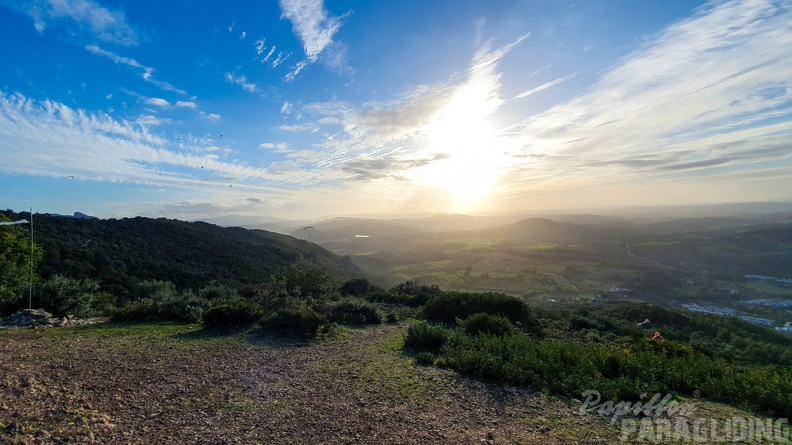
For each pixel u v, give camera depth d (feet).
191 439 12.17
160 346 25.07
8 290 38.24
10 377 16.78
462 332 29.96
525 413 15.39
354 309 41.98
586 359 21.25
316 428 13.44
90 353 22.18
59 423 12.64
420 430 13.56
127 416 13.73
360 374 20.57
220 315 32.99
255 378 19.19
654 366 20.63
